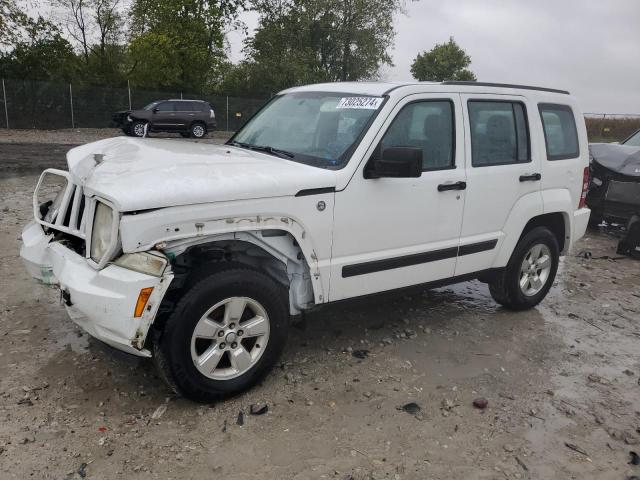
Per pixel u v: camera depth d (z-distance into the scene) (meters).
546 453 3.23
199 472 2.90
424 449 3.20
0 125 28.81
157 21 38.72
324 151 4.00
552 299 5.95
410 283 4.33
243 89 40.75
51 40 34.25
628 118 32.38
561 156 5.39
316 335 4.61
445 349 4.50
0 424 3.18
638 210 8.48
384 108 4.01
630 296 6.20
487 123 4.72
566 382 4.10
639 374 4.29
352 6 41.16
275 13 41.69
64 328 4.43
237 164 3.62
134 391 3.61
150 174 3.21
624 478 3.05
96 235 3.22
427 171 4.27
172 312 3.23
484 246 4.75
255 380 3.64
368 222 3.93
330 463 3.03
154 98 32.47
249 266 3.51
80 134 27.25
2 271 5.66
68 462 2.91
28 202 9.31
